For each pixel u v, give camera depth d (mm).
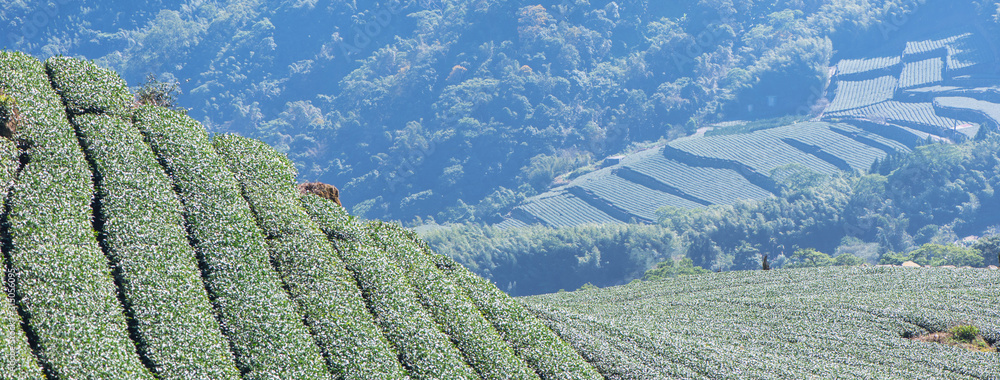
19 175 27734
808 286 54125
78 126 31766
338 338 27906
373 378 26859
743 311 46406
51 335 23062
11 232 25672
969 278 55000
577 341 34281
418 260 35125
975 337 40562
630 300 52500
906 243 182500
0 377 21312
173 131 34125
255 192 33844
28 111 30125
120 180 29953
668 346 35625
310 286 29875
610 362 32750
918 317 43750
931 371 35281
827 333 41312
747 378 32406
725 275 61250
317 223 34344
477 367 29578
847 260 132750
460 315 31906
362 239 34531
